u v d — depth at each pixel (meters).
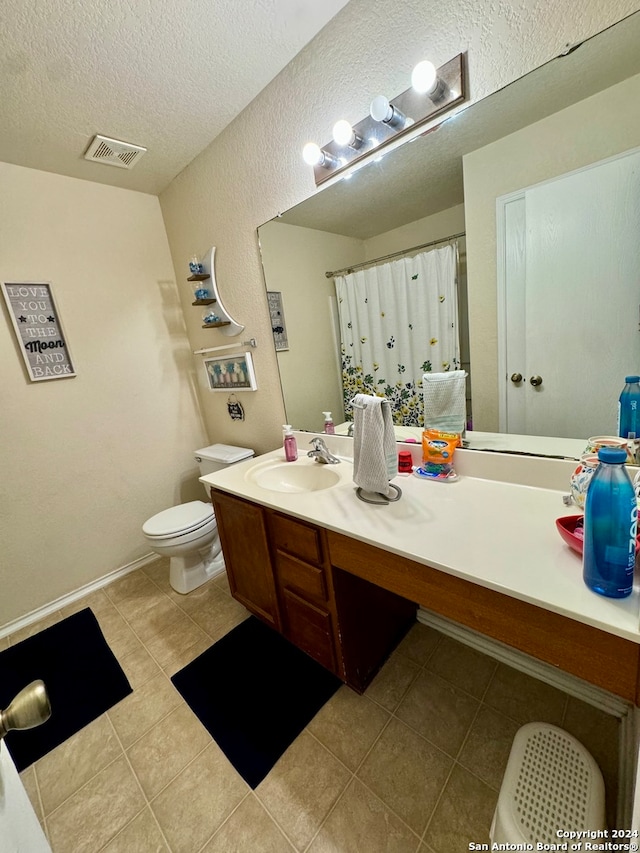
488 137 0.98
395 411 1.44
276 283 1.68
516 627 0.74
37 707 0.46
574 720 1.11
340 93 1.20
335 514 1.10
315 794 1.00
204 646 1.58
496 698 1.21
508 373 1.11
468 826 0.90
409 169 1.15
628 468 0.91
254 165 1.56
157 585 2.06
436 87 0.98
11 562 1.82
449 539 0.89
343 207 1.34
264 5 1.06
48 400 1.88
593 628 0.64
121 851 0.93
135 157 1.73
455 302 1.18
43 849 0.55
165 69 1.23
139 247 2.14
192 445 2.49
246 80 1.34
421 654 1.41
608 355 0.92
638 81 0.77
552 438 1.06
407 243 1.24
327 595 1.18
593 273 0.90
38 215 1.78
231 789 1.04
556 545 0.83
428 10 0.97
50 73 1.18
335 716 1.21
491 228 1.04
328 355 1.61
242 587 1.63
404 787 1.00
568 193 0.90
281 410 1.91
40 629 1.80
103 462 2.10
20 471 1.82
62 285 1.88
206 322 2.02
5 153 1.59
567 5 0.79
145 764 1.13
